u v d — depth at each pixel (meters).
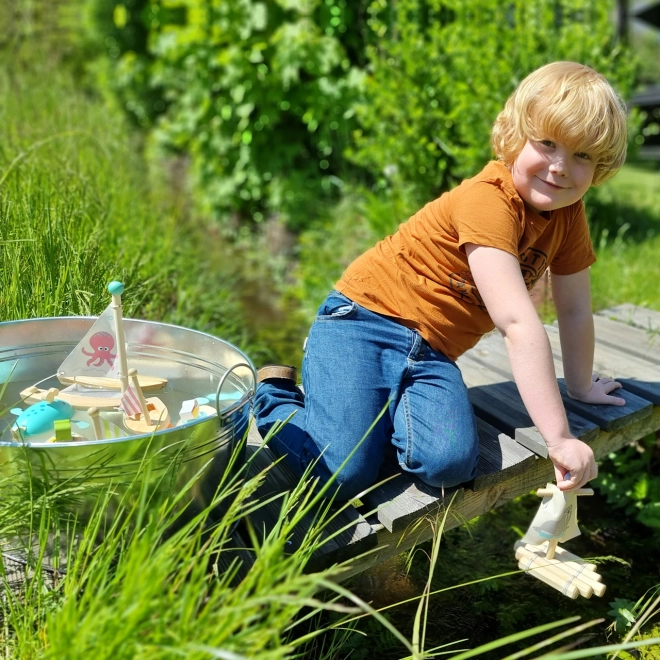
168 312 3.29
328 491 1.76
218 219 6.42
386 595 2.07
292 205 5.54
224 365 1.88
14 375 1.91
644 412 2.15
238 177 5.98
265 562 1.29
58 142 4.50
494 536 2.37
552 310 3.28
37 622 1.45
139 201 4.55
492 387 2.35
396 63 4.63
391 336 1.94
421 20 4.93
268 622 1.25
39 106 5.86
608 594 2.12
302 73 5.63
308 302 4.66
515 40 4.37
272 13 5.57
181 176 7.52
